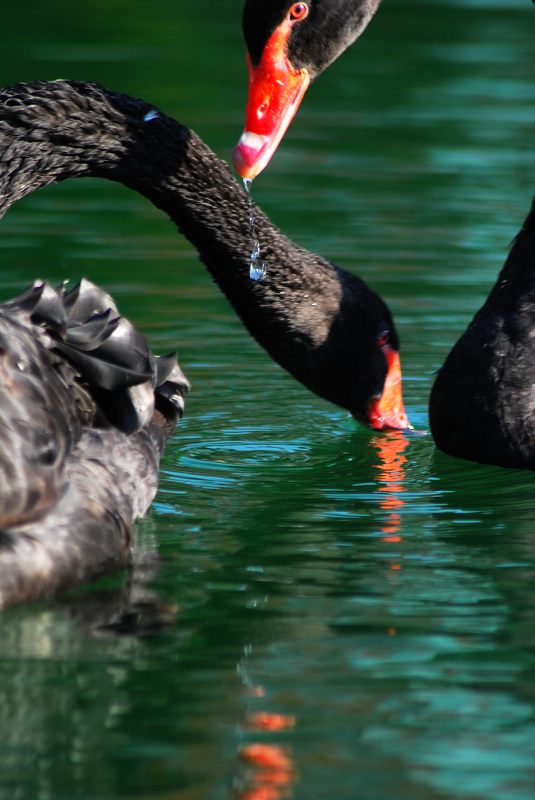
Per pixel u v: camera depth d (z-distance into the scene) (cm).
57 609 770
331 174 1966
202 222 1160
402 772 593
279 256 1138
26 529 760
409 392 1296
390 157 2048
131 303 1502
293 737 624
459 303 1502
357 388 1145
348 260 1611
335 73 2580
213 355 1377
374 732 629
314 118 2275
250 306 1150
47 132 1118
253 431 1184
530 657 709
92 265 1620
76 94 1133
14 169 1115
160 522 939
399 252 1641
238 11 3114
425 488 1030
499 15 3128
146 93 2309
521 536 911
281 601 789
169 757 607
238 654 713
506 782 586
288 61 1038
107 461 890
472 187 1900
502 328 1109
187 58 2625
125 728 632
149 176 1156
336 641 731
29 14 2973
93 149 1140
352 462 1101
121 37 2769
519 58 2705
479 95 2419
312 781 587
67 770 595
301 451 1131
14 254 1642
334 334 1138
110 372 898
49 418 809
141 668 695
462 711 648
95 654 713
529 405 1080
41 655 710
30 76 2327
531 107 2342
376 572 841
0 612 743
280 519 949
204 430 1181
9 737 624
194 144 1164
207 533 916
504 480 1051
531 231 1132
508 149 2092
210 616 765
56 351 895
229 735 625
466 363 1112
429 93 2428
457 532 919
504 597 796
